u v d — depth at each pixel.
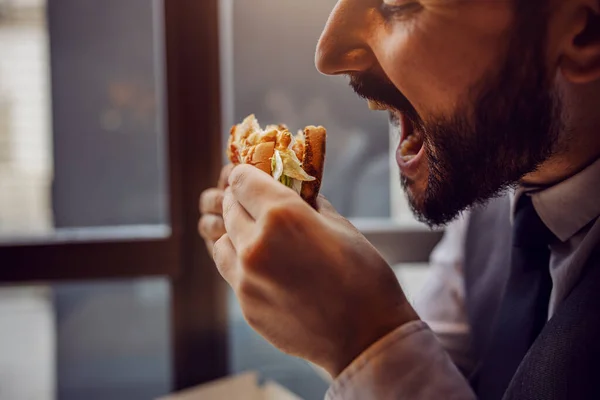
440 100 0.58
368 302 0.52
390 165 1.56
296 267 0.51
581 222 0.64
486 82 0.55
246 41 1.44
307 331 0.53
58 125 1.54
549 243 0.70
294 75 1.49
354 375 0.51
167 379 1.67
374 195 1.57
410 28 0.56
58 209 1.56
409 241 1.48
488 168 0.59
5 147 1.52
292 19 1.44
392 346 0.51
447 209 0.64
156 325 1.68
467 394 0.50
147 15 1.50
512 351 0.72
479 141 0.57
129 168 1.56
